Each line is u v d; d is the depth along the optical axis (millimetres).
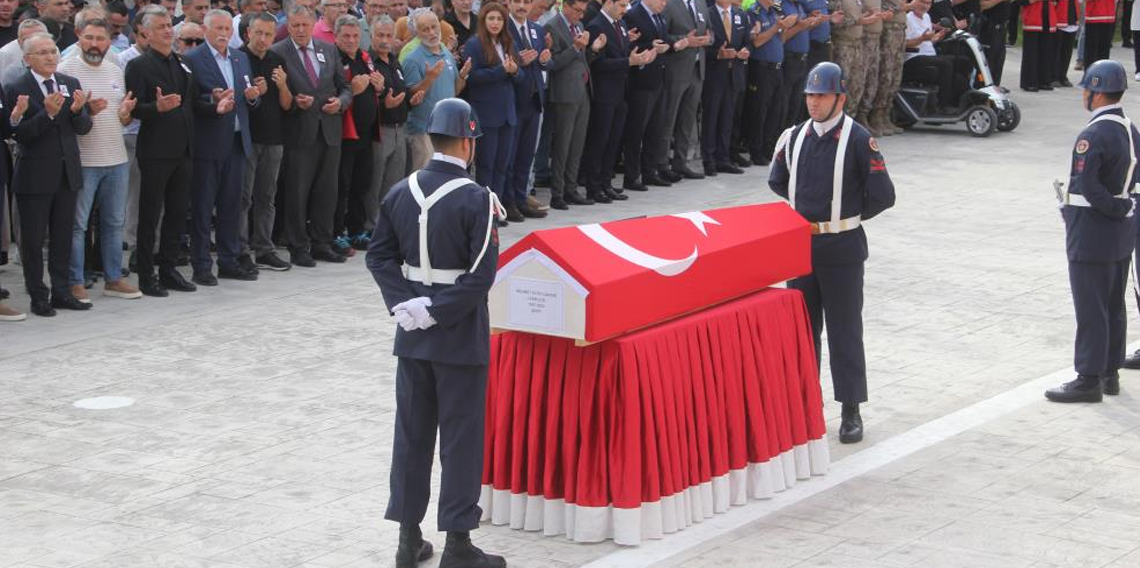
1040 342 10086
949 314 10828
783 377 7230
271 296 11234
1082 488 7176
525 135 14008
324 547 6371
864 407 8586
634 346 6344
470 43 13305
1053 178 16609
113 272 11102
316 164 12164
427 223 5914
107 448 7680
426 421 6105
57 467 7383
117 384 8852
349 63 12289
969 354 9758
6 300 10914
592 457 6438
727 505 6910
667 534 6578
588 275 6172
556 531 6566
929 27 19781
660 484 6516
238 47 12703
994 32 22344
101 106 10156
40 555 6246
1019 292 11539
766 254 7250
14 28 11984
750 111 17344
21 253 10516
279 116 11812
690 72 15922
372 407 8438
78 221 10734
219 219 11711
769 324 7148
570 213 14523
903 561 6219
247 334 10078
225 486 7121
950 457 7668
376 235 6117
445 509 6047
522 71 13672
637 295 6344
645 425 6406
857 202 7828
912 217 14492
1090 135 8414
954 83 19594
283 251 13039
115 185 10883
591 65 14750
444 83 12859
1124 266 8750
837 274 7859
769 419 7086
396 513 6105
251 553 6293
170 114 10898
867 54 18719
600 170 15125
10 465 7406
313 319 10523
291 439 7844
